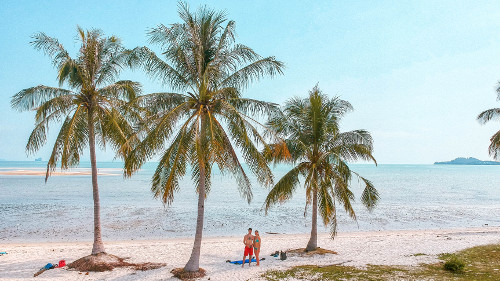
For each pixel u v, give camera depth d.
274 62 12.53
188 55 12.52
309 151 15.41
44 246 19.06
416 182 88.44
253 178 99.62
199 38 12.41
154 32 11.96
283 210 35.34
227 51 12.71
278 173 132.12
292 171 15.38
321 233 24.31
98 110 13.84
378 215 32.44
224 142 12.38
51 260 15.25
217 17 12.77
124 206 36.56
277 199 15.51
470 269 12.38
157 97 12.13
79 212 32.09
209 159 11.43
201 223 12.77
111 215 30.69
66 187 61.66
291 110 16.02
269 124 15.11
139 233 24.09
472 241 18.25
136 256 16.03
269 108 12.76
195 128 11.78
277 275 12.33
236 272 12.91
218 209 35.47
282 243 19.58
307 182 14.31
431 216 32.09
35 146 12.71
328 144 16.08
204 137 11.57
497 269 12.24
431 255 14.95
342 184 14.64
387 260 14.27
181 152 11.29
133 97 14.48
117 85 14.04
